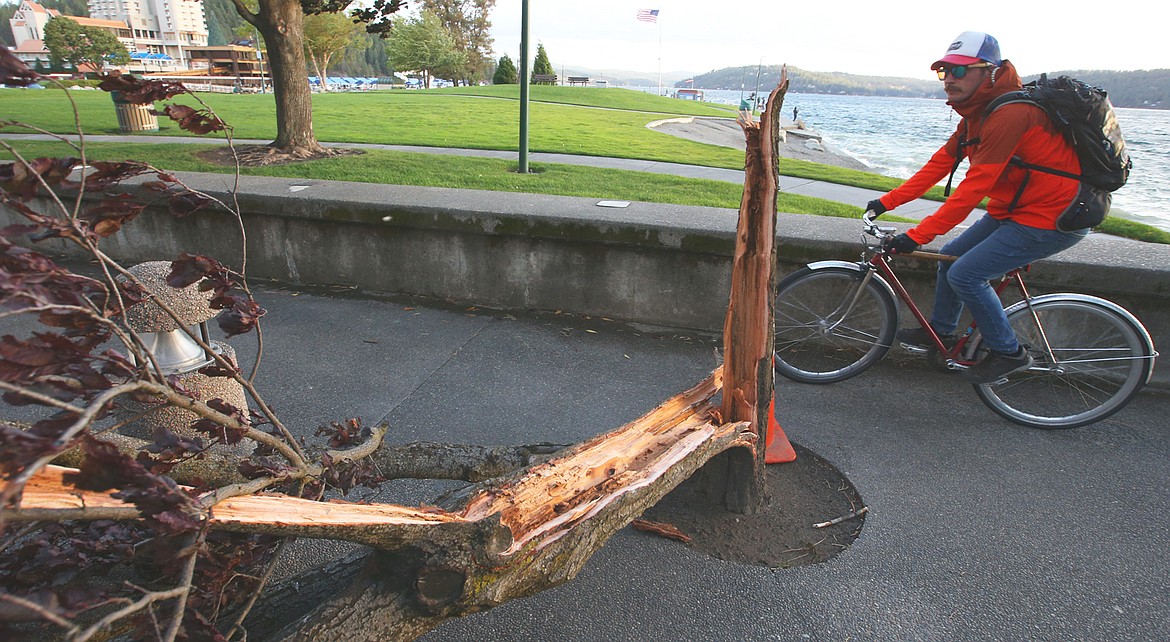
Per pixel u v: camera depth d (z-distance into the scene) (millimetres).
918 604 2699
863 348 4918
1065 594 2762
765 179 2799
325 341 5191
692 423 2941
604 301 5672
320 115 19000
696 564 2900
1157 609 2691
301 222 6266
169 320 2791
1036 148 3449
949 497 3400
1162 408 4316
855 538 3084
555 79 57000
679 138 17688
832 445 3859
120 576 2580
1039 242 3592
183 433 2975
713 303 5402
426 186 7531
